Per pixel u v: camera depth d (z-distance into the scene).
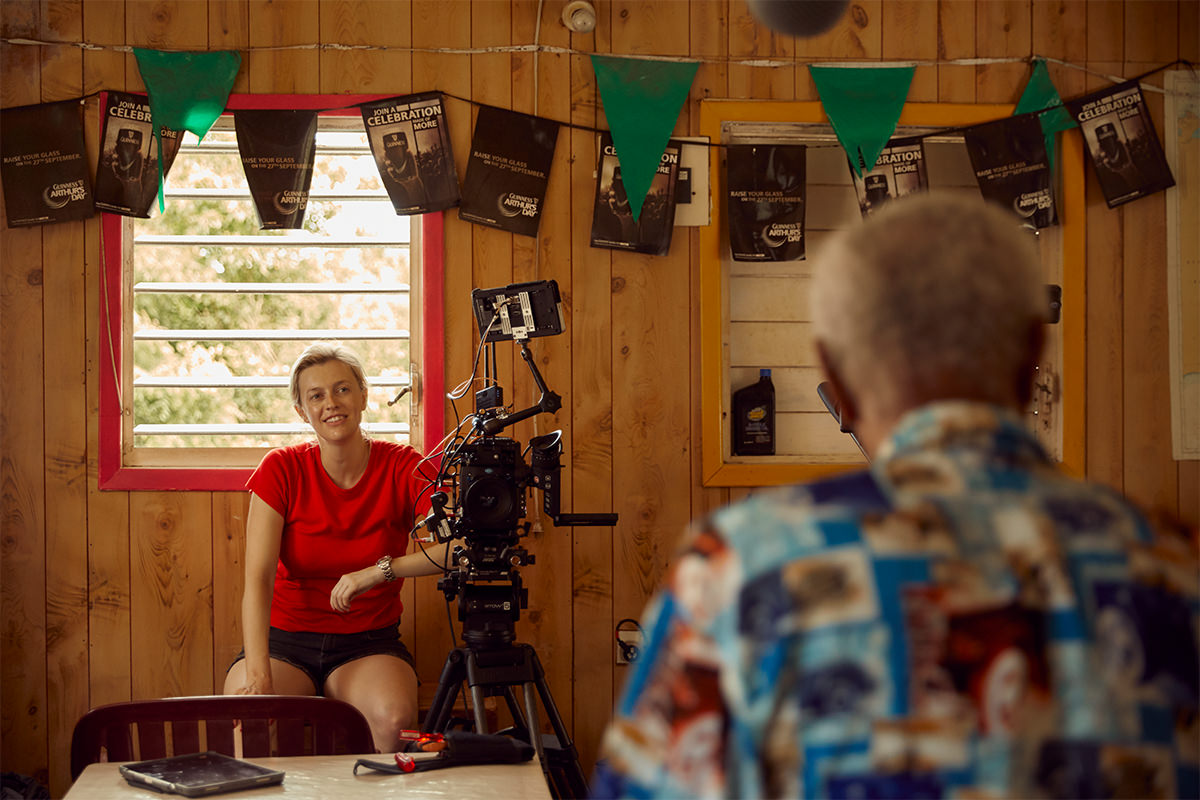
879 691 0.61
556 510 2.45
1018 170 3.02
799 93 3.03
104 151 2.89
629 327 3.01
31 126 2.89
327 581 2.70
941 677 0.61
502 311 2.51
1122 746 0.62
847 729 0.61
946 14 3.05
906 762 0.60
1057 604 0.63
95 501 2.91
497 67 2.99
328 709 1.85
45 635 2.89
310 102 2.94
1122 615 0.64
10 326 2.90
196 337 2.98
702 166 3.01
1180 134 3.08
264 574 2.58
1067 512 0.66
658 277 3.02
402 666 2.61
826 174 3.26
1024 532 0.65
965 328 0.69
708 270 3.02
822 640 0.62
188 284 2.99
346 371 2.68
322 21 2.95
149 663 2.91
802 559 0.64
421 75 2.97
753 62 3.02
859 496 0.67
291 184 2.92
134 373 2.97
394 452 2.80
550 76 3.00
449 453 2.50
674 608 0.67
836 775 0.61
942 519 0.65
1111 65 3.07
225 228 3.04
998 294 0.69
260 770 1.54
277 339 3.01
